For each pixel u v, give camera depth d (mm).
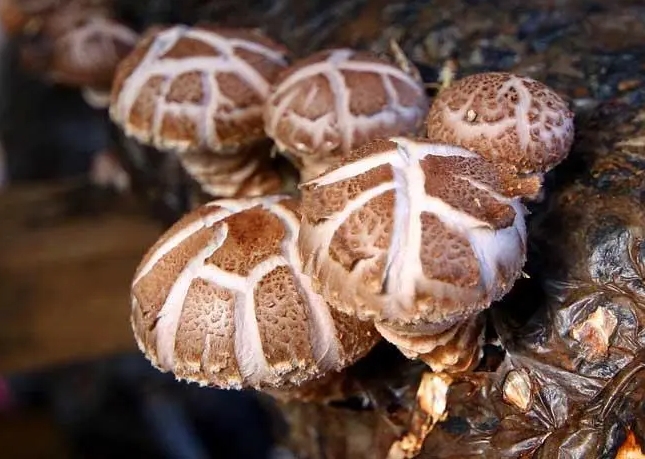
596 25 421
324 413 428
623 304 362
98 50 550
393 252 323
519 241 334
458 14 440
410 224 325
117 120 421
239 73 412
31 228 613
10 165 900
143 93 412
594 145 387
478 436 375
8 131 877
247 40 421
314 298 352
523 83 352
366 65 387
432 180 328
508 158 348
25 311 576
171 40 420
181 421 774
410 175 330
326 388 400
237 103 409
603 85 399
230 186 447
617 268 366
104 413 790
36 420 814
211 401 780
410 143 337
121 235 606
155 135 411
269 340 347
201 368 349
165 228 600
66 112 862
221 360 347
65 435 793
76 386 805
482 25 433
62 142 870
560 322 369
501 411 372
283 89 391
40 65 616
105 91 590
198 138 409
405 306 323
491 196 331
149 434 775
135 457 775
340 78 384
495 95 350
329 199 332
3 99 858
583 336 365
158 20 596
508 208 331
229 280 350
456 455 377
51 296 581
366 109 380
